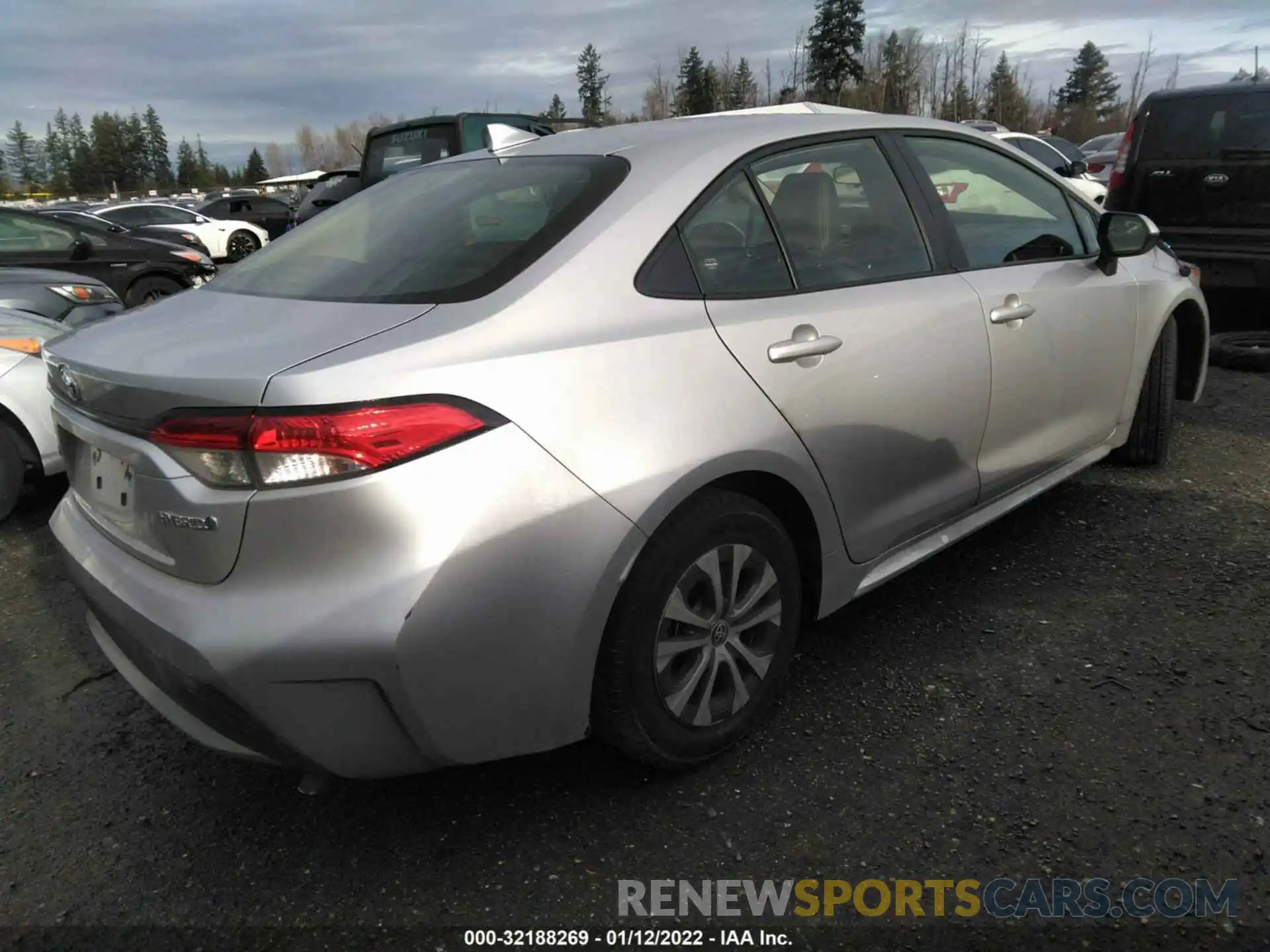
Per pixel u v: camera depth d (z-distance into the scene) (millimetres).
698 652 2389
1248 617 3078
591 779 2496
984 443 3143
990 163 3434
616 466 2104
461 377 1961
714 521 2312
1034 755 2482
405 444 1876
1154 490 4168
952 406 2949
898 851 2191
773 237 2635
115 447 2127
